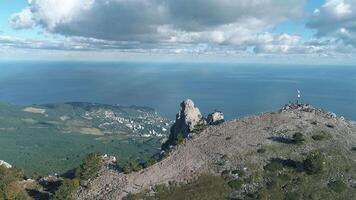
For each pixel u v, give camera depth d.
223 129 136.50
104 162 132.25
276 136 123.19
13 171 129.00
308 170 104.75
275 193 99.00
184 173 112.81
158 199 102.62
